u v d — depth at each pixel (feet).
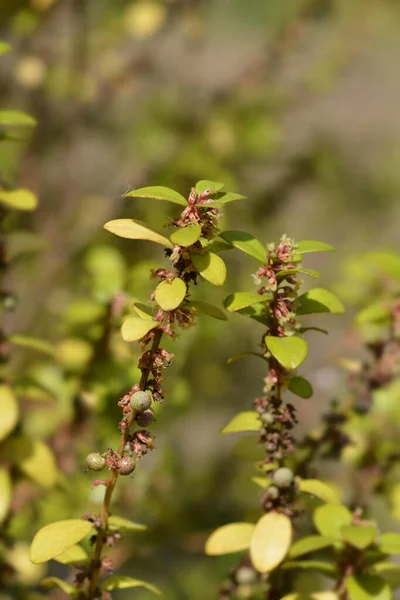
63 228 2.96
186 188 3.28
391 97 4.16
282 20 3.52
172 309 1.50
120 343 1.97
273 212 3.71
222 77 3.55
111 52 3.22
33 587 2.35
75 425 2.01
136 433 1.54
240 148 3.46
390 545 1.67
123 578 1.62
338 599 1.68
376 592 1.65
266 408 1.61
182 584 2.87
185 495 3.04
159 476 2.44
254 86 3.45
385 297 2.03
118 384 1.98
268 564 1.60
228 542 1.66
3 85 3.04
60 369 2.07
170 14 3.23
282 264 1.56
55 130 3.13
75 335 2.05
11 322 2.66
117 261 2.03
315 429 1.87
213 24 3.93
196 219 1.52
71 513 2.07
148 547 2.41
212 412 3.48
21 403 2.14
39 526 2.07
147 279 2.02
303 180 3.85
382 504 2.29
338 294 2.20
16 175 3.01
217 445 3.40
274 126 3.54
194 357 2.91
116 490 2.06
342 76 3.92
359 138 4.11
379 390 1.91
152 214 2.80
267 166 3.70
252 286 2.90
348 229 4.11
